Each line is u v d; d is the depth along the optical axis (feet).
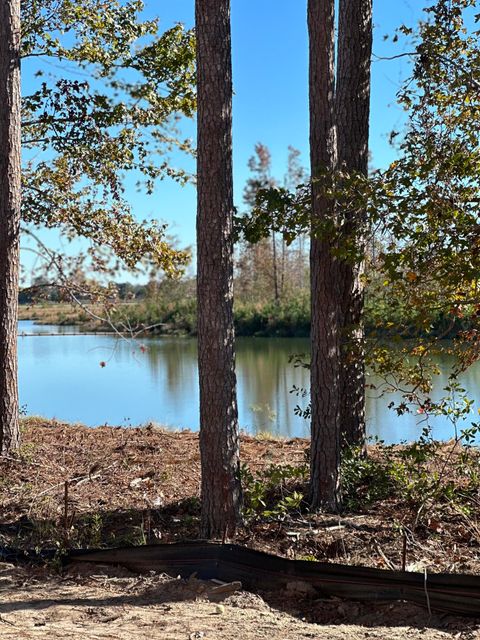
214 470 20.95
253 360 87.61
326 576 16.38
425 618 14.99
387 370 23.71
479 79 24.47
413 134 24.08
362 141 27.68
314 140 23.61
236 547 17.60
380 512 23.29
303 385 67.77
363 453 27.27
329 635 14.08
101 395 65.62
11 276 30.78
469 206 21.58
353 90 27.48
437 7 26.32
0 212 30.63
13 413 31.09
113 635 14.19
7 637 14.10
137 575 18.29
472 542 20.44
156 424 41.37
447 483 24.20
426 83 25.73
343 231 23.31
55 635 14.21
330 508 23.36
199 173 20.71
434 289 23.15
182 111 40.52
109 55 38.75
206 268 20.70
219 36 20.47
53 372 84.53
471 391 46.26
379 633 14.17
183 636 14.08
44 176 38.45
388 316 24.35
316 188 23.39
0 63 30.45
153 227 38.75
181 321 101.04
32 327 104.58
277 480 22.76
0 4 30.48
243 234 24.67
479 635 13.92
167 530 22.58
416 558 19.08
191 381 73.67
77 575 18.51
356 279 26.40
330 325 23.48
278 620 15.08
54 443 34.47
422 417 44.29
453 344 23.36
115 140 38.91
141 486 27.91
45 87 36.88
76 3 38.27
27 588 17.62
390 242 22.17
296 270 171.22
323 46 23.29
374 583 15.88
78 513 24.34
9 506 24.95
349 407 27.17
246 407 57.62
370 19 27.53
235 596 16.49
